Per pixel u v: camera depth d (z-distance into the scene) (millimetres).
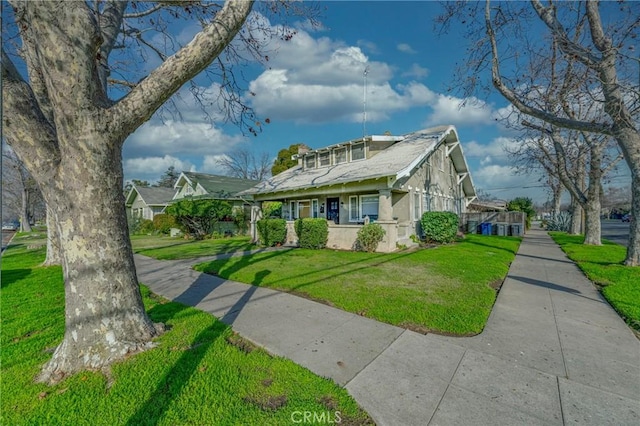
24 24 3396
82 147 2908
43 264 9109
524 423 2162
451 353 3174
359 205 14070
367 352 3201
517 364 2961
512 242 14078
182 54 3137
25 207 35781
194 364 2955
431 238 13289
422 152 11805
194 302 5020
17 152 2945
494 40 7828
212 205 17812
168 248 13047
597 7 6945
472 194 23938
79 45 2760
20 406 2371
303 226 12023
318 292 5371
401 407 2332
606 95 6812
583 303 4891
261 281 6297
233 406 2361
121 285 3221
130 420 2217
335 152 16375
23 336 3779
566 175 13180
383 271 7078
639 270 6992
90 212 2994
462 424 2150
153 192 30000
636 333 3744
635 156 7316
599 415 2242
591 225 12883
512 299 5102
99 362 2928
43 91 3691
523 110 7848
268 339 3531
